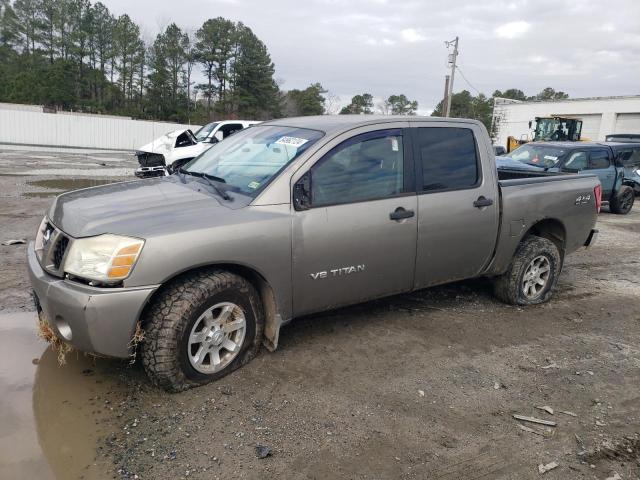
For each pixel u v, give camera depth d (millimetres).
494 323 4887
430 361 4039
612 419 3369
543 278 5465
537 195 5105
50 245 3338
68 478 2598
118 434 2953
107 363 3713
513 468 2848
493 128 53562
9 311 4539
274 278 3607
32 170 16281
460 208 4500
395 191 4160
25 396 3281
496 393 3617
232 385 3504
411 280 4387
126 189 3928
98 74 68250
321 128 4051
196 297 3285
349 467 2781
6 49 70312
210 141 14633
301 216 3668
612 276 6879
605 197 12766
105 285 3068
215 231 3316
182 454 2812
